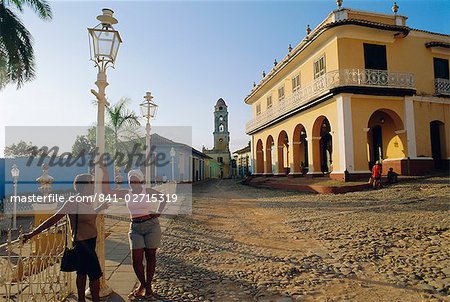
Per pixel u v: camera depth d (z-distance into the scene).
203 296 4.24
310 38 19.20
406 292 4.13
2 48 13.31
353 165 16.77
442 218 8.12
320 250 6.24
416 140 18.17
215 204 14.48
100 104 4.36
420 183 14.90
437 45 19.11
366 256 5.67
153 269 4.30
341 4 17.64
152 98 12.77
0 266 4.22
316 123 19.83
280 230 8.30
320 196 14.86
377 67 18.17
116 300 4.12
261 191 20.91
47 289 4.22
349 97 17.02
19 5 13.82
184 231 8.57
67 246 3.96
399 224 7.84
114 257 6.07
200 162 43.78
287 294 4.23
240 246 6.84
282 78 25.62
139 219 4.31
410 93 17.77
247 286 4.57
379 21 18.20
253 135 32.56
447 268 4.86
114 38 4.36
